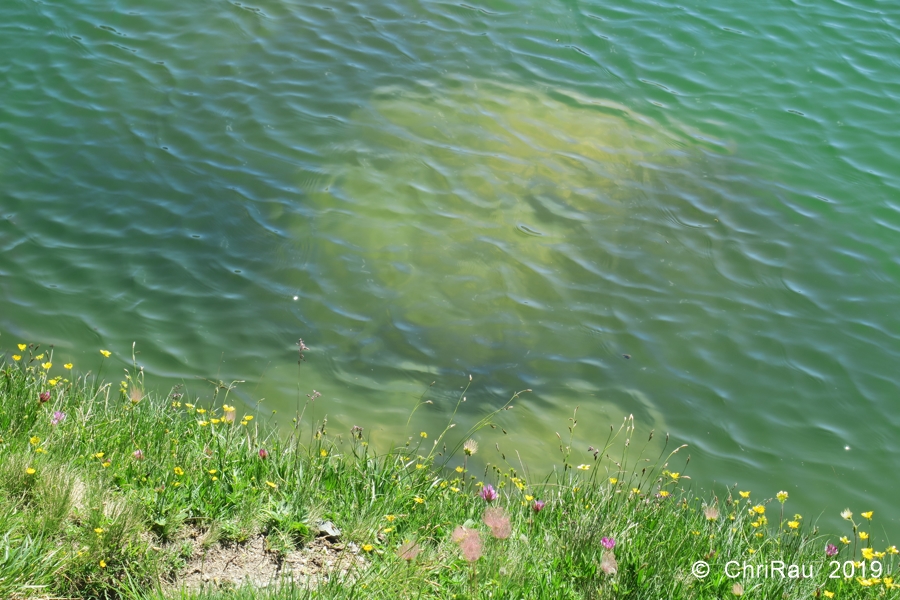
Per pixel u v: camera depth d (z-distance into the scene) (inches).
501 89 514.9
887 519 299.7
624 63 547.5
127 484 194.7
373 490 209.9
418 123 479.5
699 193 450.3
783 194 454.3
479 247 404.2
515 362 350.3
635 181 454.6
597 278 395.5
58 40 522.0
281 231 402.3
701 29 582.9
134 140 450.0
